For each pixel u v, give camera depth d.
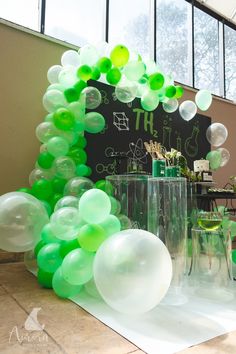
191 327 1.09
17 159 2.48
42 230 1.41
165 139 2.96
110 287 1.04
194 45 4.09
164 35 3.82
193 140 3.23
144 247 1.05
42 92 2.66
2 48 2.49
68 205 1.57
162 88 2.44
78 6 3.10
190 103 2.78
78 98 2.15
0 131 2.42
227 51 4.50
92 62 2.23
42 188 1.96
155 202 1.56
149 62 2.47
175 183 1.55
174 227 1.53
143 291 1.02
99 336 1.01
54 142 1.99
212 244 1.61
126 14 3.47
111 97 2.60
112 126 2.58
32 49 2.65
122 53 2.13
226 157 3.08
